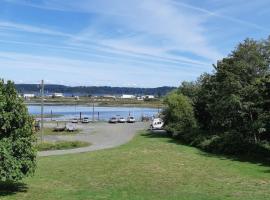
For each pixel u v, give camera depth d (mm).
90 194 22641
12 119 21453
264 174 30578
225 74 45594
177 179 28297
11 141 21391
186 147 51500
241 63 44531
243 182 27141
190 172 31562
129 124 112750
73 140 65938
